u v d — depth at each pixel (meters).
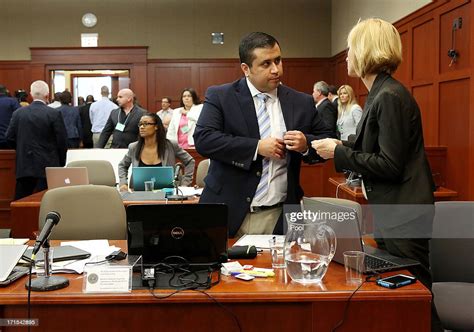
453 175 4.79
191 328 1.58
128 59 9.80
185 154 4.49
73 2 9.73
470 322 2.06
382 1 6.74
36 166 5.35
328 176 5.71
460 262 2.44
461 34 4.65
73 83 10.55
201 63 9.84
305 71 9.81
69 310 1.57
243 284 1.64
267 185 2.10
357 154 1.77
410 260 1.76
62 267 1.80
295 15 9.77
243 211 2.10
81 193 2.64
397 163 1.69
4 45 9.75
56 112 5.39
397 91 1.72
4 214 5.59
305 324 1.58
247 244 2.02
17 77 9.79
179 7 9.80
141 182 3.95
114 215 2.65
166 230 1.76
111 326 1.58
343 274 1.72
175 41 9.82
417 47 5.66
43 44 9.77
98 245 2.16
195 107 6.45
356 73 1.86
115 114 5.86
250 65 2.03
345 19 8.66
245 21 9.80
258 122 2.12
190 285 1.62
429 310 1.56
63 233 2.57
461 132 4.64
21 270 1.77
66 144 5.51
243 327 1.58
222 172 2.13
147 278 1.63
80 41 9.79
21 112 5.33
